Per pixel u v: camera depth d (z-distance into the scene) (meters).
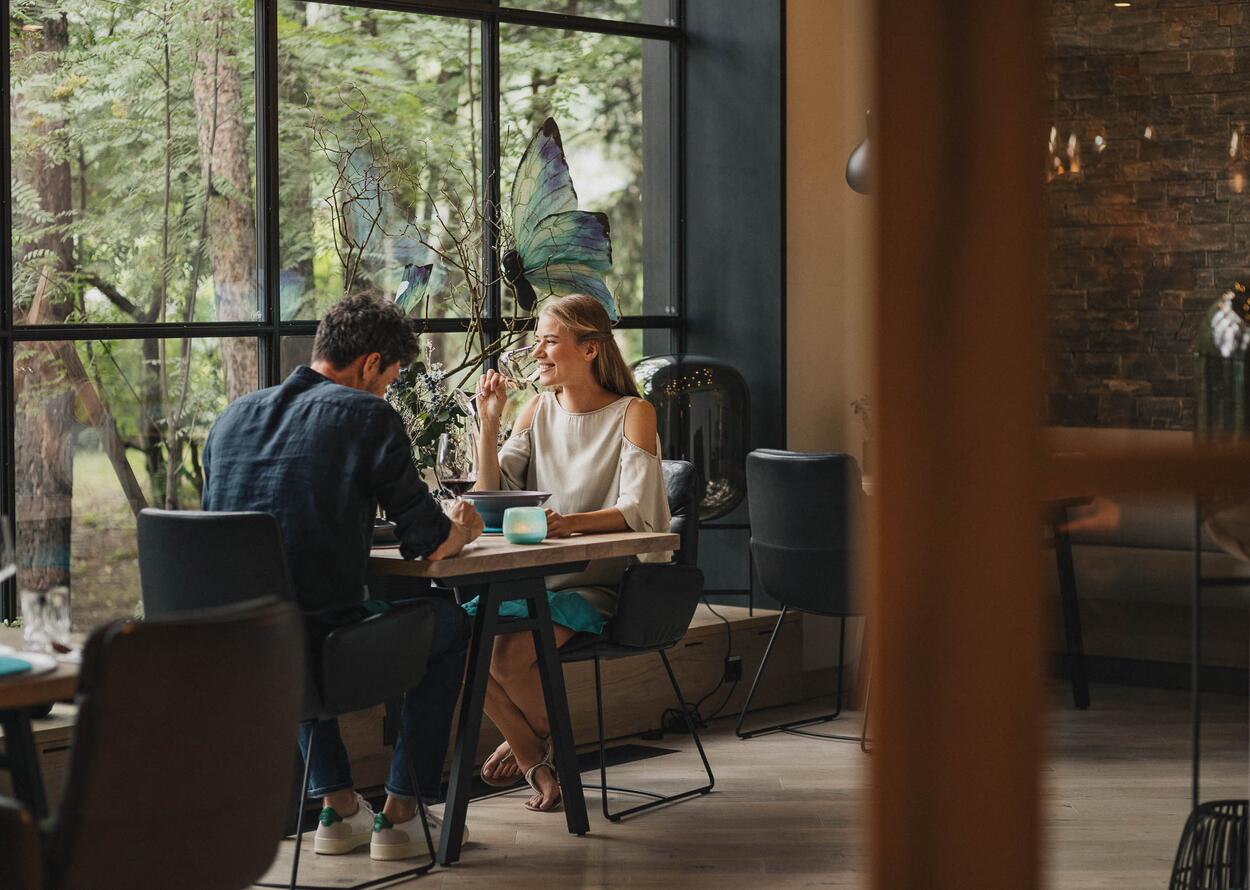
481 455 4.11
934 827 0.44
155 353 4.69
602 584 4.02
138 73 4.65
